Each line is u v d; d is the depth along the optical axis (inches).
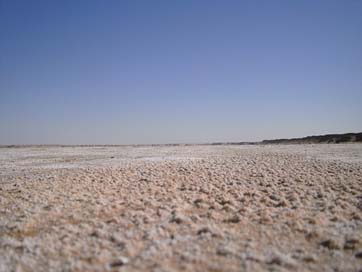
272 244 329.1
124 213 443.5
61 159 1502.2
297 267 276.2
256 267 275.4
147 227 382.9
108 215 441.4
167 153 1905.8
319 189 593.0
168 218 418.9
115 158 1505.9
